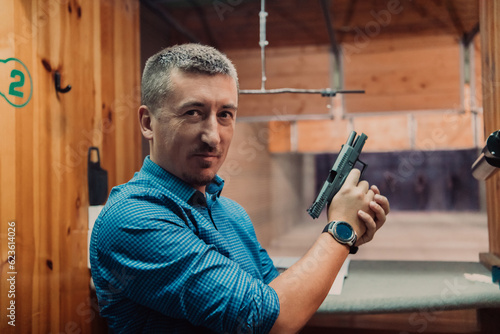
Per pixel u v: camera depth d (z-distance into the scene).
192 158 0.65
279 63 2.59
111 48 1.53
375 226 0.71
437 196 6.60
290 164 6.00
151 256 0.58
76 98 1.31
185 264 0.57
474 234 5.14
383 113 2.51
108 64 1.50
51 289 1.18
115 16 1.56
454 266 1.50
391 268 1.49
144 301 0.59
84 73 1.35
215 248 0.64
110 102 1.51
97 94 1.43
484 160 1.04
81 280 1.33
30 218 1.10
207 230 0.67
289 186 5.93
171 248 0.58
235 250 0.74
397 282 1.29
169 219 0.61
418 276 1.36
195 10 2.06
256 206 4.20
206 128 0.65
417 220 6.27
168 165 0.68
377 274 1.40
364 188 0.72
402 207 6.80
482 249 4.31
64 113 1.25
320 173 6.97
